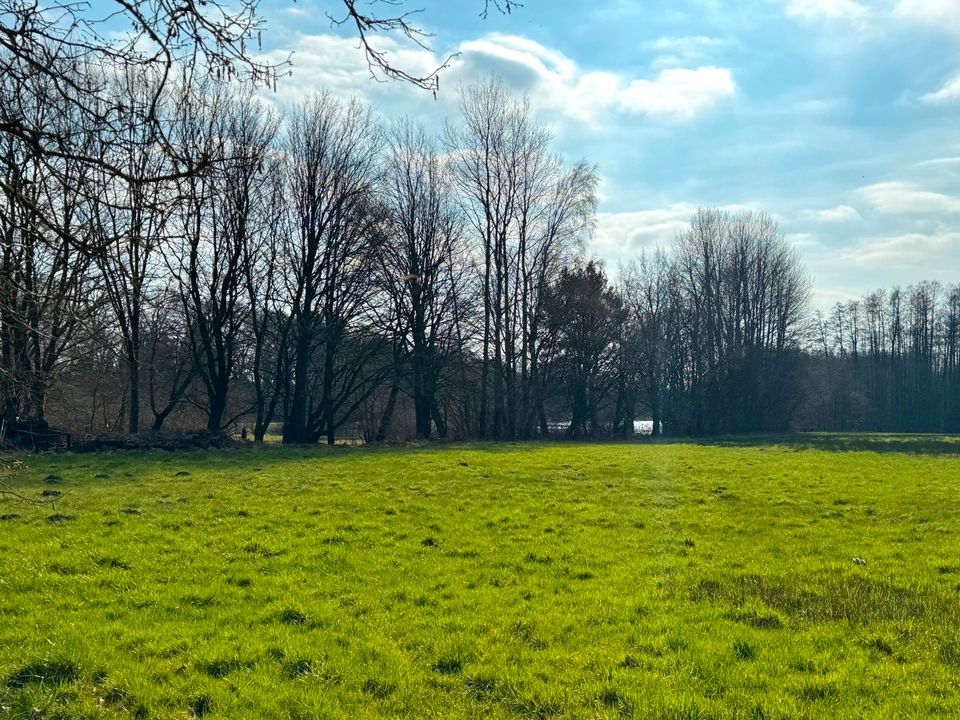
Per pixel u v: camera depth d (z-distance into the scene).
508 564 13.15
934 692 7.64
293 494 20.55
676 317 69.06
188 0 4.62
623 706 7.38
